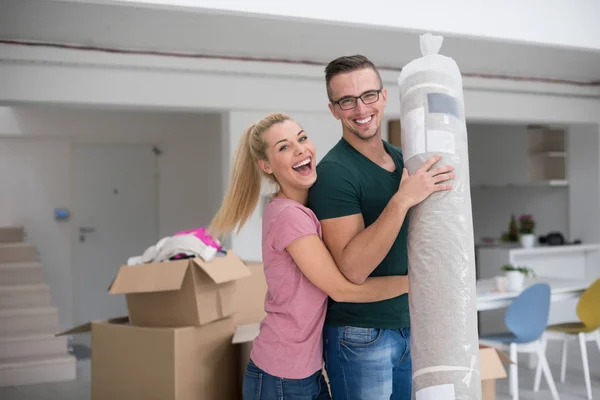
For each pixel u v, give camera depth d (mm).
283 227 2619
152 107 6262
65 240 9297
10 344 6648
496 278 5641
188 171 9719
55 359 6547
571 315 8258
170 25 5504
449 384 2404
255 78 6559
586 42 5207
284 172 2682
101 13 5141
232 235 6730
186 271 3889
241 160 2893
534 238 8641
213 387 4016
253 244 6773
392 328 2703
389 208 2434
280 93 6684
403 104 2592
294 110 6750
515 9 4934
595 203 8719
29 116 8883
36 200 9164
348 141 2721
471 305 2455
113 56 5879
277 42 6090
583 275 8820
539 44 5105
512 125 9570
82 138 9297
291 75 6629
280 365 2711
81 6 4980
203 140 9742
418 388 2461
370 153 2699
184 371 3852
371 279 2623
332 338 2734
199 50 6141
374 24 4473
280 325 2721
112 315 9469
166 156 9664
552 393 5320
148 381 3918
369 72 2609
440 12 4668
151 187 9617
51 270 9219
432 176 2439
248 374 2844
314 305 2699
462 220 2465
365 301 2609
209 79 6352
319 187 2670
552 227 9500
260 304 4676
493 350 3984
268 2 4168
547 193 9562
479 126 10117
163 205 9648
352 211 2613
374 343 2672
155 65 6039
